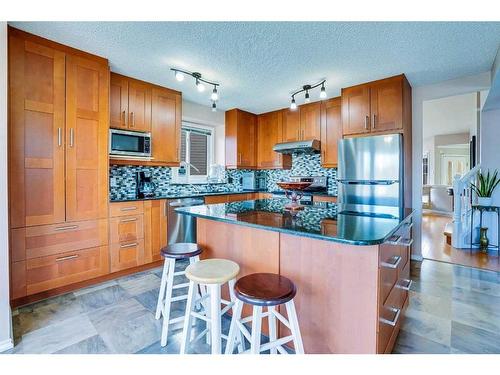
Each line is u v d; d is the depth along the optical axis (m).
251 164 4.86
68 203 2.39
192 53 2.51
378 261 1.27
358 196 3.20
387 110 3.10
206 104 4.30
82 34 2.19
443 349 1.63
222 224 1.96
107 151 2.65
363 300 1.30
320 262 1.44
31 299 2.23
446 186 7.99
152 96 3.30
